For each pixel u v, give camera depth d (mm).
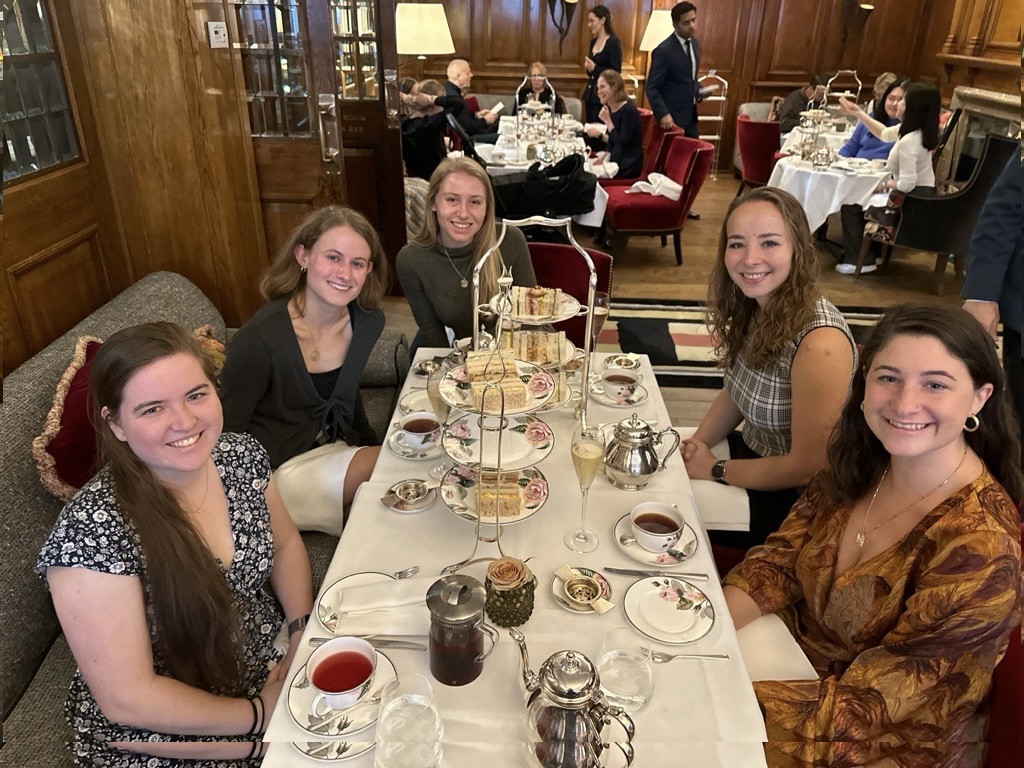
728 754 918
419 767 856
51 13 2309
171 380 1088
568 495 1430
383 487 1447
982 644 1011
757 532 1714
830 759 1046
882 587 1155
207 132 2770
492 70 7438
